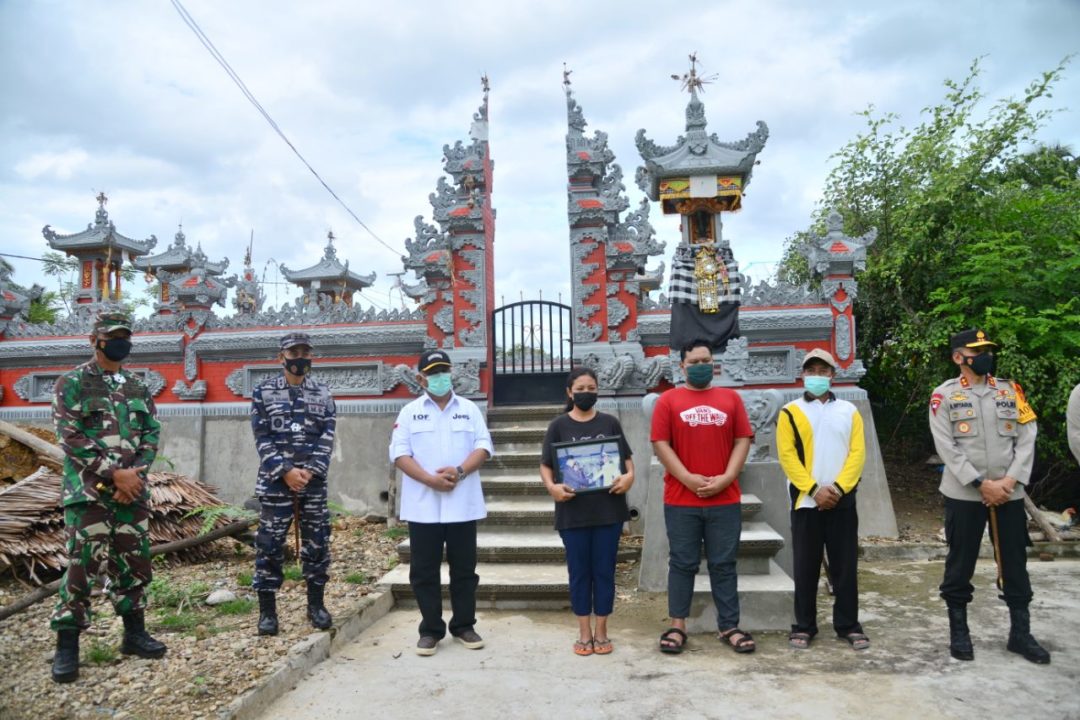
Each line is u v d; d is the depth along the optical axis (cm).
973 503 461
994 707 390
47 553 591
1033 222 930
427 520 496
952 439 473
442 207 918
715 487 480
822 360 509
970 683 422
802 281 1154
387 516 893
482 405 898
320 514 518
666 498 505
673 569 493
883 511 805
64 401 439
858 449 495
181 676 427
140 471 454
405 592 614
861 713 387
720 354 877
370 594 598
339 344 945
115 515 447
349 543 791
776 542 562
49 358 1030
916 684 422
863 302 1008
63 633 426
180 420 970
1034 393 816
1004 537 461
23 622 521
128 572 450
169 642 483
